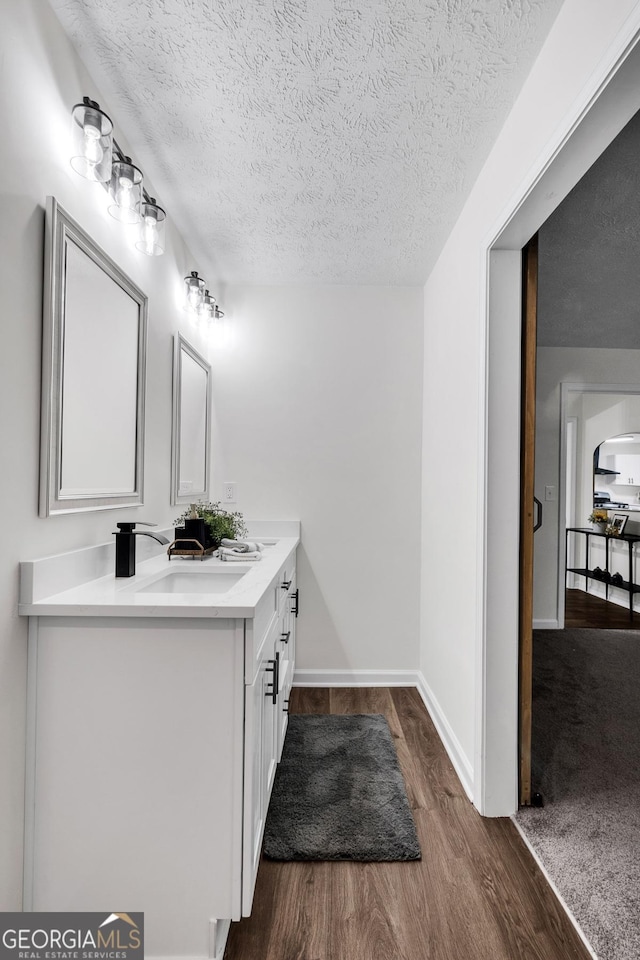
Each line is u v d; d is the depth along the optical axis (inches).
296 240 98.3
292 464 119.9
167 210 88.0
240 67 57.2
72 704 49.3
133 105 63.4
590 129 46.1
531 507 73.3
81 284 56.7
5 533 45.3
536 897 57.1
